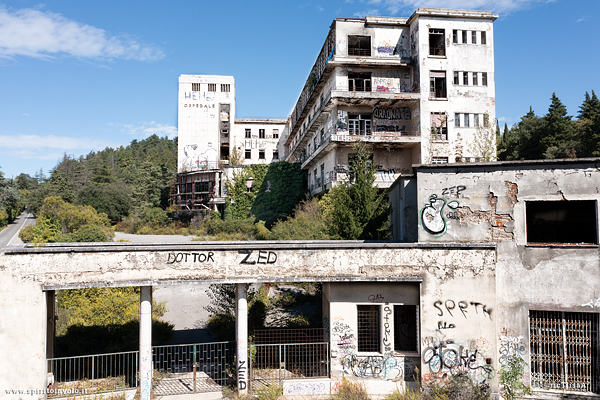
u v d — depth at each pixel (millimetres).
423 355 11039
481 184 11477
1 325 9914
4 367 9883
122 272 10758
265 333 14578
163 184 71000
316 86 34688
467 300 11070
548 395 10805
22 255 10164
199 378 12492
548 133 45625
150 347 11086
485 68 30797
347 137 28922
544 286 10953
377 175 30672
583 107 54250
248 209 46781
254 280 11188
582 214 11406
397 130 31344
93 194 61281
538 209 11828
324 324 13453
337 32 30781
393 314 11523
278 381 11719
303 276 11289
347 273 11328
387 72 31328
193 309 19781
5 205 73125
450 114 30188
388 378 11383
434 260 11258
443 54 30766
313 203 32594
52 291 12016
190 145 56219
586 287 10711
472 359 10945
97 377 12383
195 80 57000
